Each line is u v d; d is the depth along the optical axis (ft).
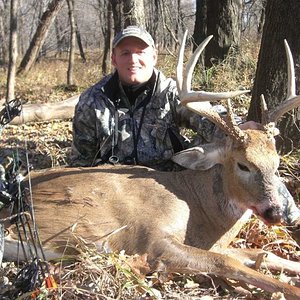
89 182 4.66
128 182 4.65
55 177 4.78
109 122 5.41
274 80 6.55
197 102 4.55
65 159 7.81
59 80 21.22
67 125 10.72
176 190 4.65
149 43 5.27
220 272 4.21
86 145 5.60
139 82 5.28
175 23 20.83
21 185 3.94
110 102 5.41
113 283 4.17
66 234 4.49
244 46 14.85
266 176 4.35
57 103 11.28
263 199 4.33
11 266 4.52
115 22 12.11
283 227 5.16
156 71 5.43
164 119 5.39
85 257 4.30
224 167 4.60
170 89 5.40
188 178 4.73
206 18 15.16
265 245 5.03
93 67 25.49
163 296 4.24
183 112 5.33
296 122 6.48
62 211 4.56
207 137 5.20
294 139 6.53
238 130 4.44
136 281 4.21
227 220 4.61
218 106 5.30
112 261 4.27
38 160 7.91
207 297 4.23
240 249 4.77
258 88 6.73
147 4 20.54
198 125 5.24
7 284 4.08
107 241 4.44
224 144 4.62
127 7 11.59
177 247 4.33
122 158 5.46
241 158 4.41
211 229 4.63
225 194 4.59
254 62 12.86
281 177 6.14
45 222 4.54
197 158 4.66
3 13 31.48
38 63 28.45
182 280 4.47
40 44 23.12
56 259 4.42
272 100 6.58
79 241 4.45
